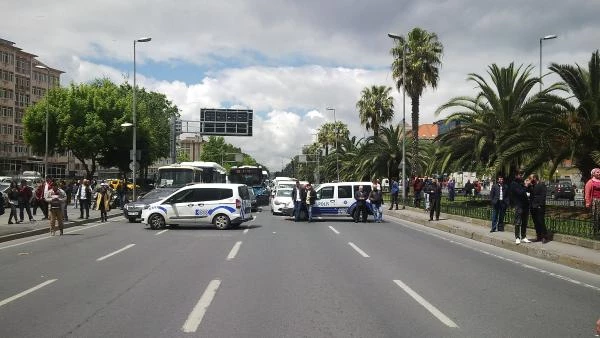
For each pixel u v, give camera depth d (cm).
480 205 2938
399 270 1165
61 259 1314
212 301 842
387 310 789
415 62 4191
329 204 2738
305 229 2219
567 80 2198
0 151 9406
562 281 1060
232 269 1158
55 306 807
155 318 735
